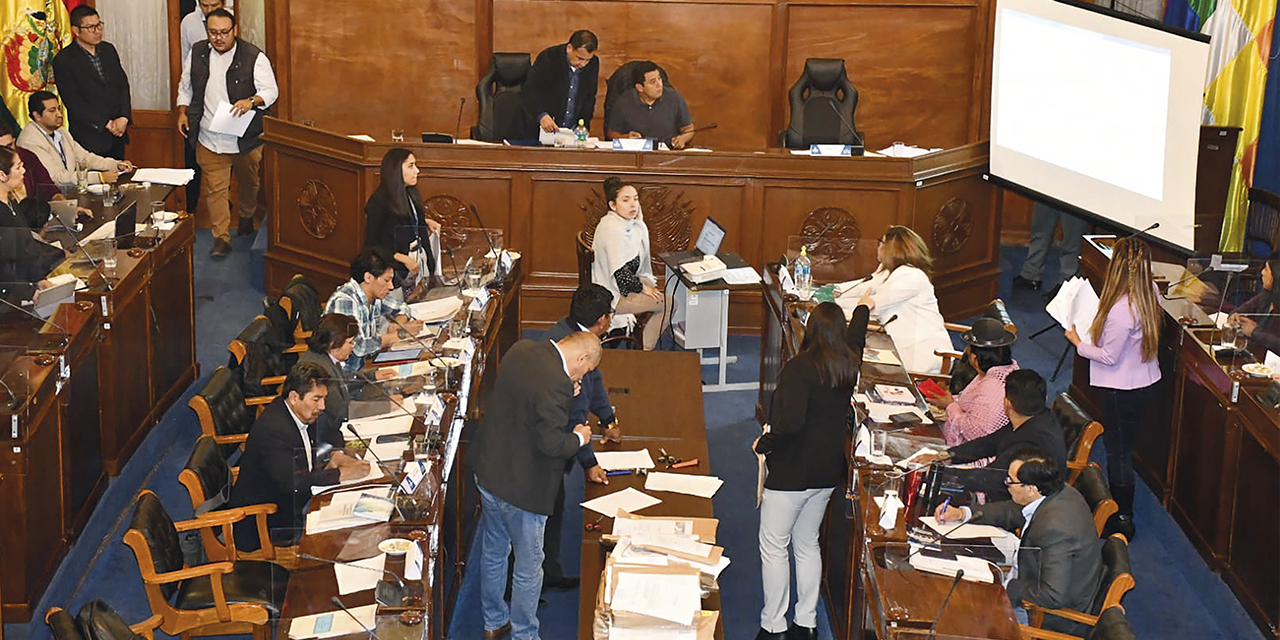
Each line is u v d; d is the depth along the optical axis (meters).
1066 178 8.88
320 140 9.10
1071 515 4.91
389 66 10.88
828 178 8.92
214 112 10.02
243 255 10.47
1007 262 10.45
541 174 8.95
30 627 5.58
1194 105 7.84
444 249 7.49
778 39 10.78
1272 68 8.74
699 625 4.40
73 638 4.03
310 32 10.77
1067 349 8.29
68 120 9.44
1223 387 6.20
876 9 10.74
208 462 5.60
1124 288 6.50
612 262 7.87
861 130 11.00
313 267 9.35
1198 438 6.57
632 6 10.79
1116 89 8.41
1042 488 4.96
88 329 6.39
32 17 9.91
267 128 9.38
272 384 6.74
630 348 8.35
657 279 9.05
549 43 10.88
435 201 8.97
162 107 10.96
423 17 10.79
